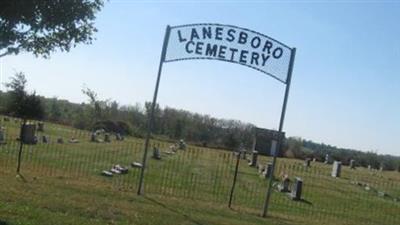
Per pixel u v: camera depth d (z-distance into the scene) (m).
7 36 8.58
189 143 62.41
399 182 45.91
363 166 69.12
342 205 24.02
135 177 22.59
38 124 44.41
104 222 10.73
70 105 63.38
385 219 20.75
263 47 15.31
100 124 57.44
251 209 16.47
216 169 32.88
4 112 52.09
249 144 62.75
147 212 12.32
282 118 15.24
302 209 20.20
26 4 7.97
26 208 10.80
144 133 60.47
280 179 31.81
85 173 21.30
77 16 8.80
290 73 15.18
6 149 26.53
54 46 9.73
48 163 23.19
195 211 13.52
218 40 15.40
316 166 51.59
